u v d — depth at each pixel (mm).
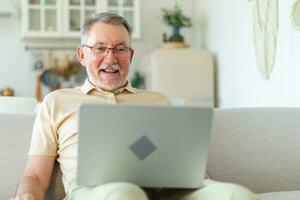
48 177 1852
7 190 1955
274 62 3605
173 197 1607
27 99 2730
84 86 2014
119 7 5266
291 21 3230
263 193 2123
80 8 5219
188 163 1466
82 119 1393
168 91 4879
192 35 5645
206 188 1472
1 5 5016
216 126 2211
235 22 4449
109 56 1970
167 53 4910
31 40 5395
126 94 2061
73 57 5445
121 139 1416
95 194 1404
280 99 3520
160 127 1418
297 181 2232
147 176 1466
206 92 4941
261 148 2219
